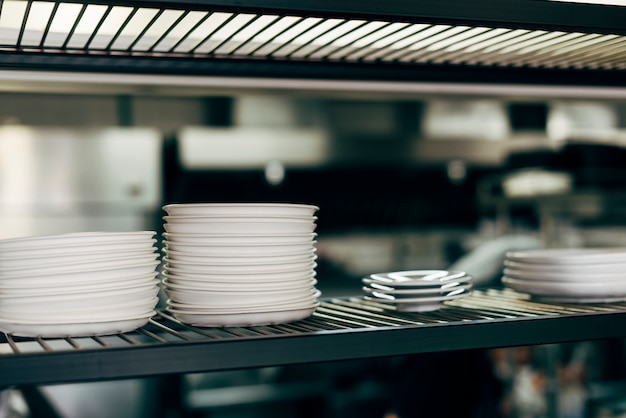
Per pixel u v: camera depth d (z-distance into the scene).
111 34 1.07
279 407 2.39
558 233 2.78
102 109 2.22
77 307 0.96
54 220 2.25
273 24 1.04
